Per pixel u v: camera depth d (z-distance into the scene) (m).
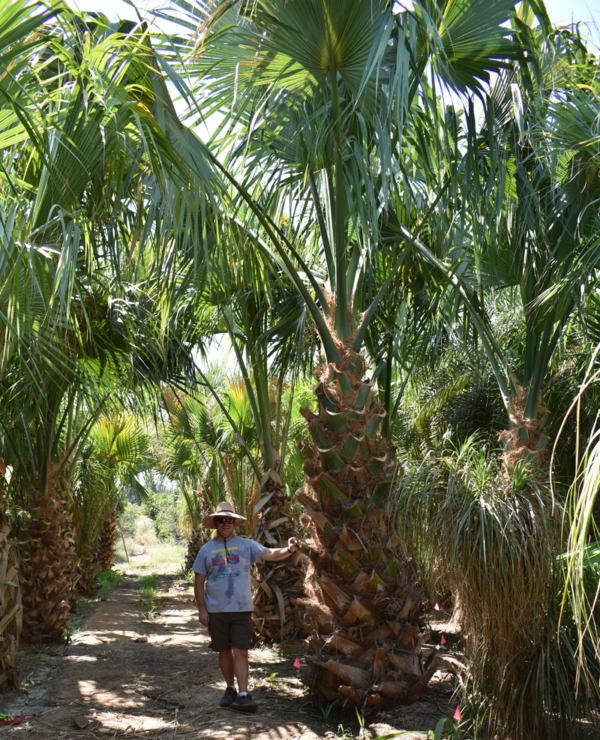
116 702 4.41
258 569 6.60
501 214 4.00
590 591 3.03
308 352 5.79
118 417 10.79
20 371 5.05
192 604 10.19
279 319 5.82
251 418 8.34
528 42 3.52
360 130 4.24
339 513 4.16
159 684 4.90
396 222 4.71
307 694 4.38
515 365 5.52
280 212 4.63
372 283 5.07
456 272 4.95
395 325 5.37
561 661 3.07
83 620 8.25
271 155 4.16
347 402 4.16
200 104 3.81
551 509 3.23
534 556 3.03
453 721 3.54
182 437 11.46
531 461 3.74
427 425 7.09
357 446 4.13
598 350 1.89
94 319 5.57
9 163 2.95
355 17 3.25
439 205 4.34
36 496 6.47
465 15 3.39
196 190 3.29
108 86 2.82
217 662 5.69
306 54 3.50
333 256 4.44
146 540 31.81
